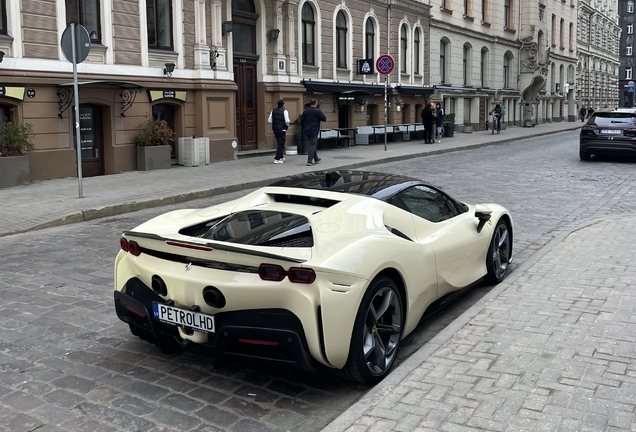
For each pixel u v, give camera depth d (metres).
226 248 3.89
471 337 4.61
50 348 4.93
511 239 6.77
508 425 3.34
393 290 4.32
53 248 8.34
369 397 3.72
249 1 20.30
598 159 19.41
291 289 3.80
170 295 4.20
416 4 29.64
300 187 5.04
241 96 20.28
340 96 24.27
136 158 15.88
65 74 14.05
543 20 46.78
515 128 41.97
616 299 5.41
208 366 4.56
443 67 34.19
